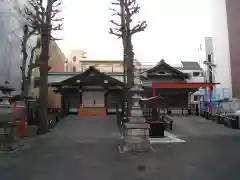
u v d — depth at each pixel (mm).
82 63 46812
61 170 8156
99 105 32062
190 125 22594
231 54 31984
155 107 16516
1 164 9047
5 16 21391
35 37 30500
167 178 7172
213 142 14164
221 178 7156
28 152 11469
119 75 35000
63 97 28047
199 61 44281
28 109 20109
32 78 30000
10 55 22484
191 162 9234
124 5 21297
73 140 15406
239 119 20750
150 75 34531
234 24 31328
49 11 19734
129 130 11617
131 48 21219
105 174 7637
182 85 28406
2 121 13062
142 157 10219
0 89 15492
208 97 36531
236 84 30719
